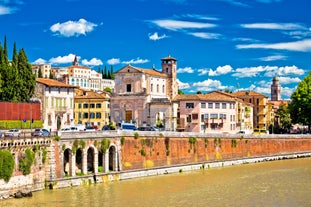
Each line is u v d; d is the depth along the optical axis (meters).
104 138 112.00
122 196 95.25
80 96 188.25
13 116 136.12
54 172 99.06
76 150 105.00
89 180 106.44
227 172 129.62
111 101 164.75
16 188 91.06
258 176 122.75
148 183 110.25
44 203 86.75
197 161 136.88
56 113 156.62
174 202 91.06
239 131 178.50
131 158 118.94
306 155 173.38
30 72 148.12
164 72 179.88
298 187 107.25
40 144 96.44
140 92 161.88
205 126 166.00
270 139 162.00
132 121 161.50
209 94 177.25
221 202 91.44
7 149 89.19
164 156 127.50
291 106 191.12
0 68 142.38
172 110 165.62
